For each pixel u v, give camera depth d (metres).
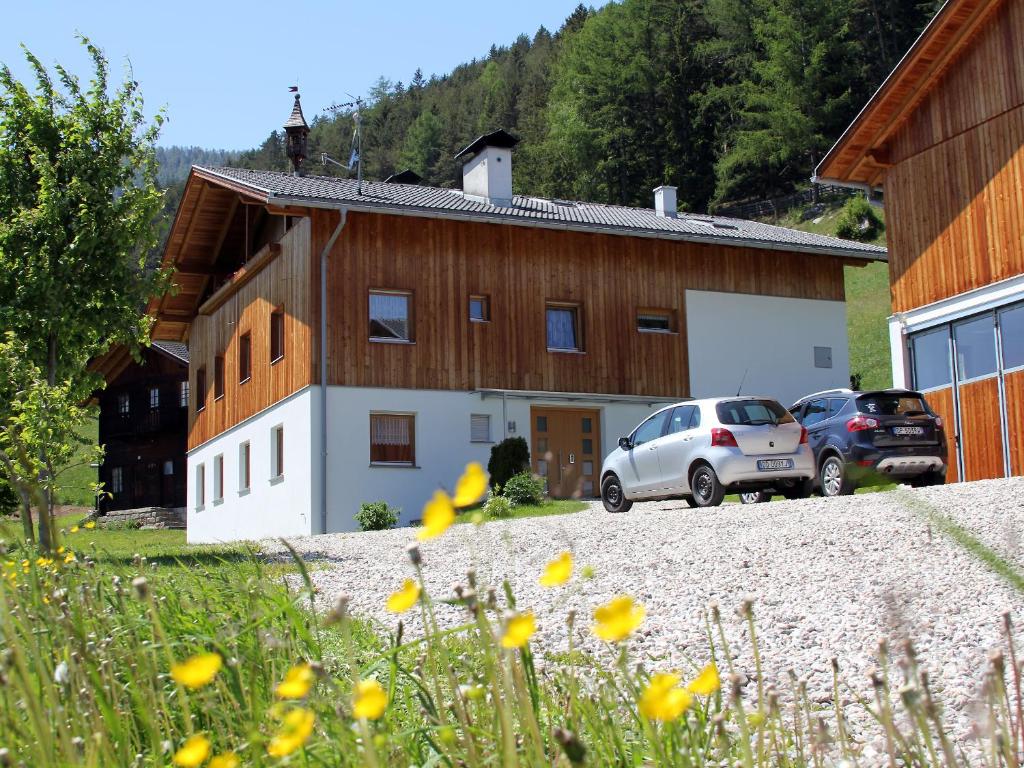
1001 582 6.69
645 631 6.09
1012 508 10.03
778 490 15.40
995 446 17.08
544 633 5.88
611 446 24.69
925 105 18.44
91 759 1.93
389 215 23.08
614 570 8.38
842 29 68.38
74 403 10.60
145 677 2.60
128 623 3.02
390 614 6.78
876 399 15.30
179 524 37.00
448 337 23.41
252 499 25.14
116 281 13.44
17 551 4.06
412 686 3.41
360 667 3.72
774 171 71.94
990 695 2.05
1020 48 16.69
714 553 8.81
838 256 28.20
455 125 101.62
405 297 23.31
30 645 2.45
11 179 13.41
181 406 40.28
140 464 42.03
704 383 26.19
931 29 17.41
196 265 28.86
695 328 26.34
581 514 16.88
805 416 16.17
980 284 17.30
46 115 13.26
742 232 28.22
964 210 17.64
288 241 23.67
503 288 24.20
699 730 2.85
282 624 3.43
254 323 25.58
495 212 23.84
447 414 23.11
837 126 68.94
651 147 74.38
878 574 7.35
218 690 2.64
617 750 2.46
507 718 1.82
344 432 22.09
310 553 11.30
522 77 107.56
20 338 12.78
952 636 5.47
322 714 2.18
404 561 9.88
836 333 27.97
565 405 24.42
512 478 20.34
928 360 18.38
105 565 4.69
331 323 22.33
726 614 6.45
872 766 3.27
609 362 25.12
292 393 22.91
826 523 10.02
